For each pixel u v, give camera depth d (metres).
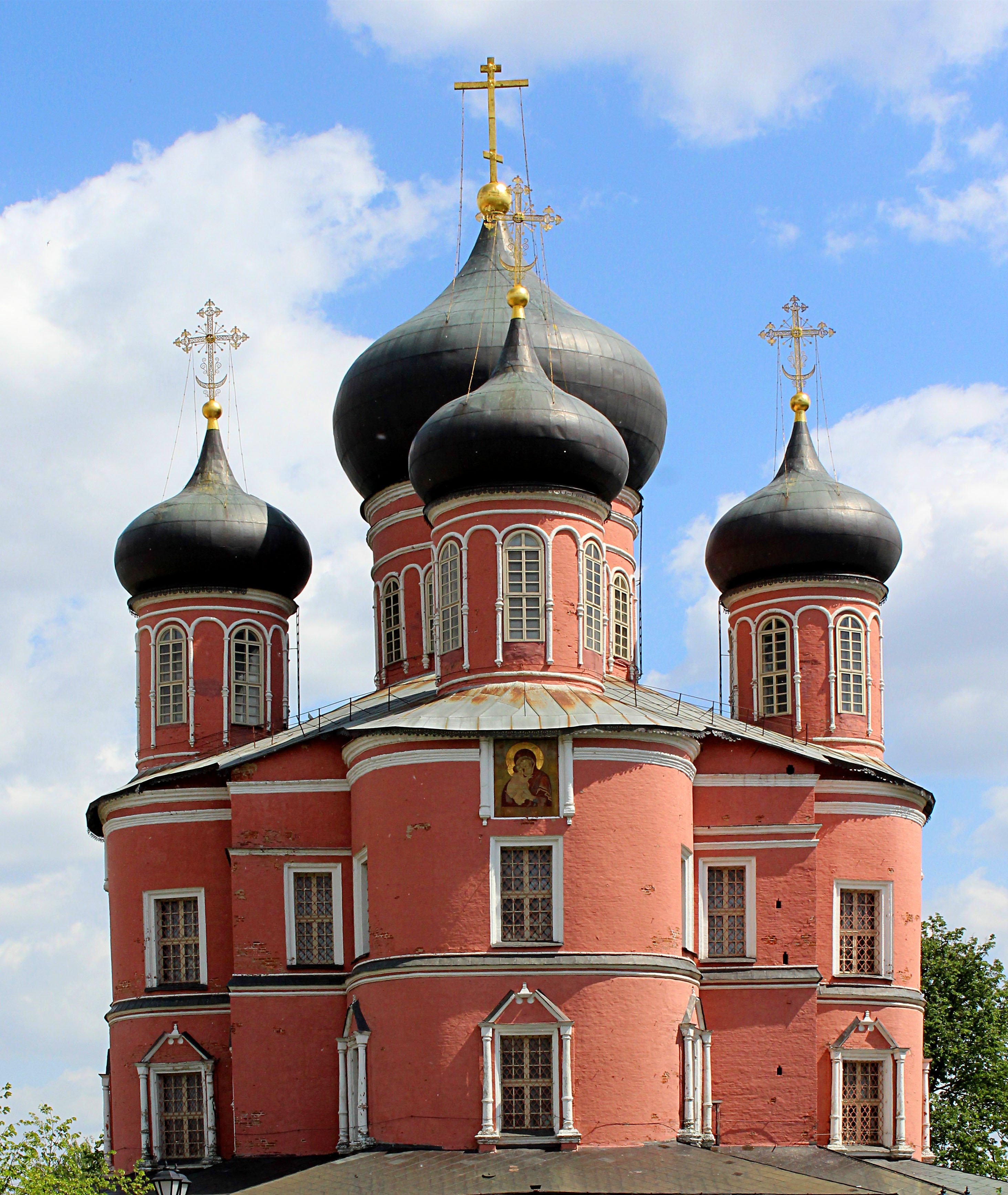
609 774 57.56
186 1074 64.94
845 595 72.44
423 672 70.88
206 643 73.00
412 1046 56.22
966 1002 84.19
